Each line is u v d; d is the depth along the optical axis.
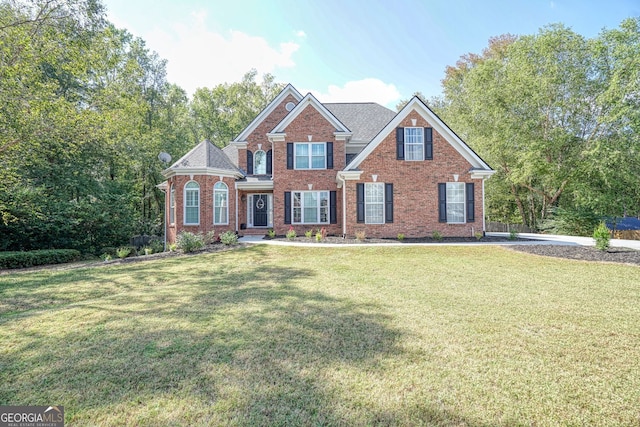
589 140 24.06
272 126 22.39
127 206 23.97
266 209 21.94
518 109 26.19
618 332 4.99
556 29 23.91
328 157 20.20
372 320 5.58
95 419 3.04
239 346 4.56
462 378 3.68
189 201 17.72
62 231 19.61
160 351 4.44
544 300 6.73
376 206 17.88
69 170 21.48
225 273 10.13
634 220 28.92
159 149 30.97
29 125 13.87
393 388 3.48
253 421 2.97
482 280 8.64
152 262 12.59
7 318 6.07
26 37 12.77
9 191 16.92
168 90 34.31
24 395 3.44
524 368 3.89
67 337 5.01
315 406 3.18
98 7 17.39
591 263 10.63
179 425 2.93
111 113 17.64
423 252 13.34
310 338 4.82
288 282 8.64
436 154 17.86
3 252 15.86
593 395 3.34
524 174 25.53
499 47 34.50
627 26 21.62
